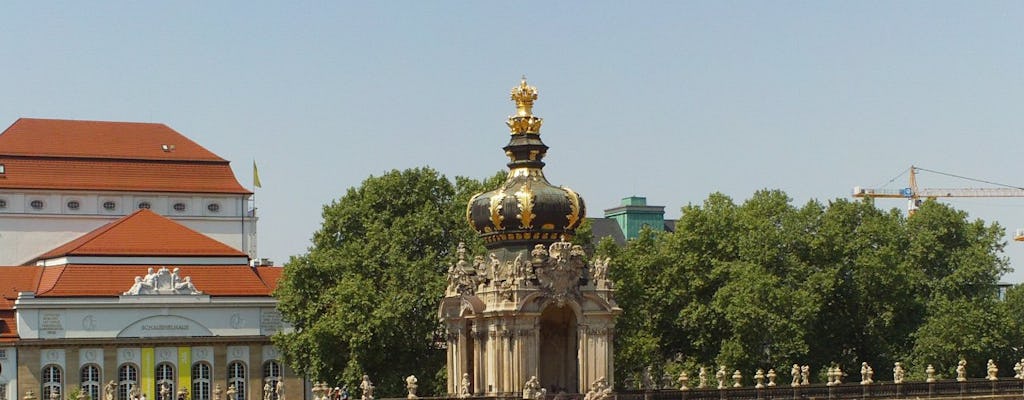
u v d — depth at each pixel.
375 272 141.00
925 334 150.62
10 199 198.75
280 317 173.62
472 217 99.38
